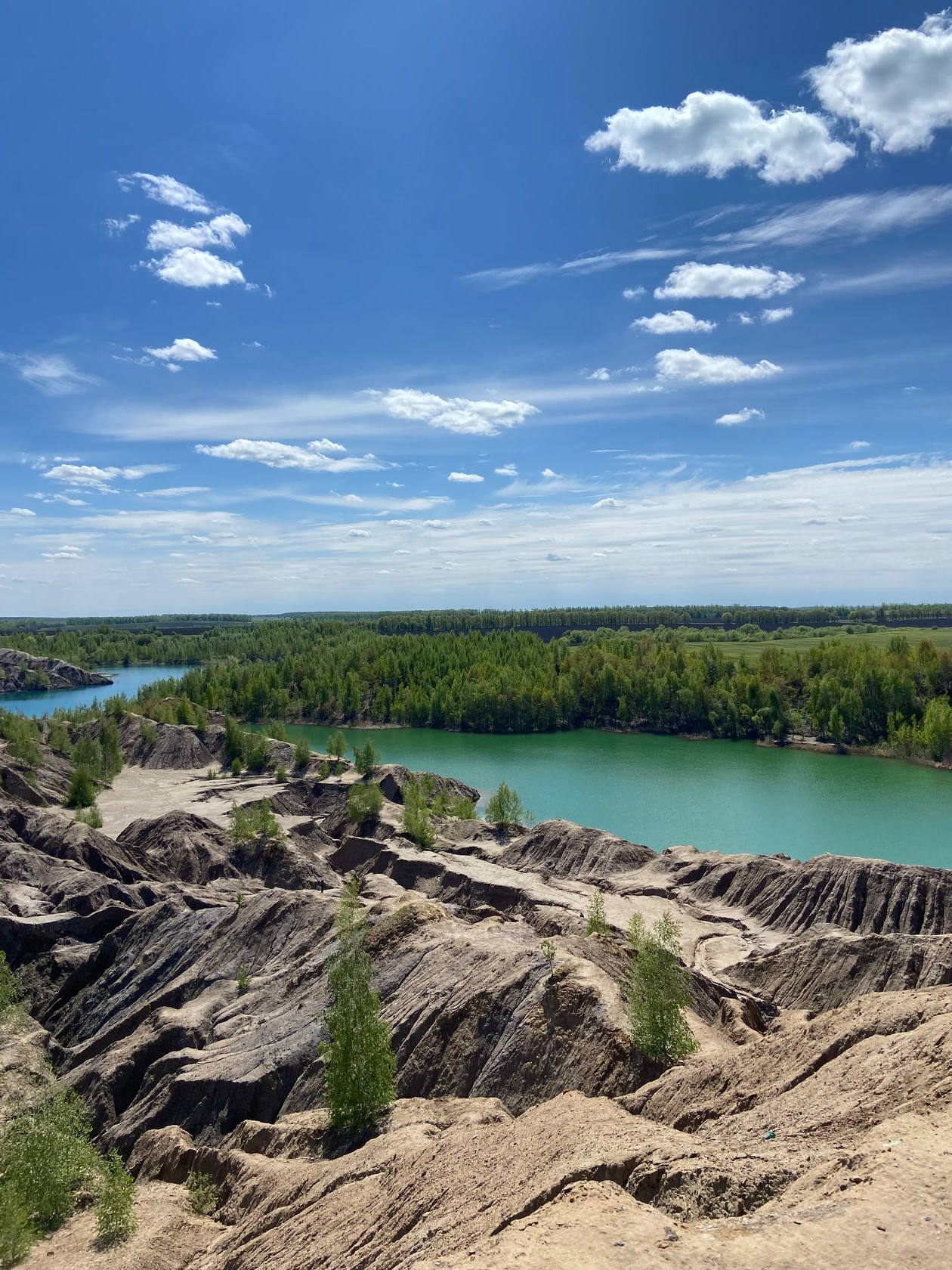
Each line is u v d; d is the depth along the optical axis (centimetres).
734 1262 1977
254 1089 4978
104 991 7031
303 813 13825
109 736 18000
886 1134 2519
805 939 6650
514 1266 2036
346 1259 2998
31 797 13188
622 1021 4462
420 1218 3033
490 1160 3259
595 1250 2075
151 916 7650
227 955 7031
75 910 8225
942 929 7325
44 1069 5844
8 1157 4147
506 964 5306
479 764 18188
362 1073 4328
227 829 11562
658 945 4500
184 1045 5750
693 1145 2864
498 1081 4572
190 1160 4503
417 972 5691
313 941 6869
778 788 15150
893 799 14188
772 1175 2477
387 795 14025
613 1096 4116
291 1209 3603
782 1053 3800
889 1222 2048
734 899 8469
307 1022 5441
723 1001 5662
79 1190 4175
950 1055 3019
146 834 11256
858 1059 3366
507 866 10262
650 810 13738
